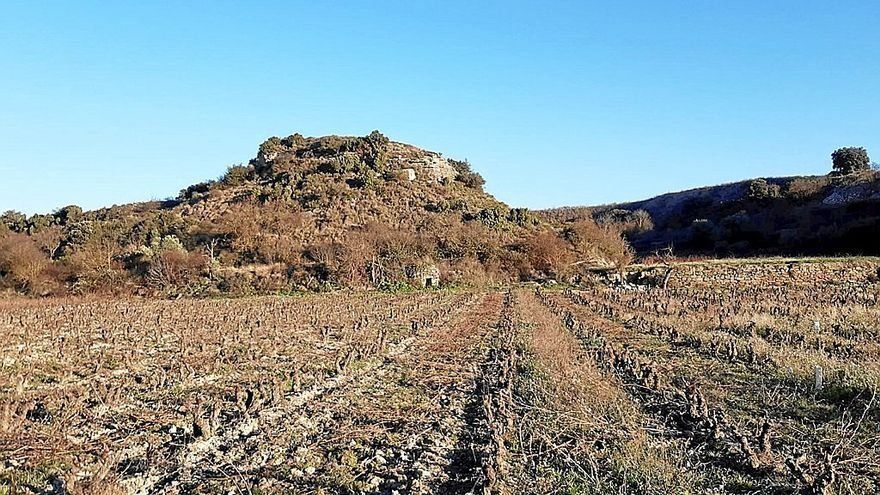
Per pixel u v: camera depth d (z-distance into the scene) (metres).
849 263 45.78
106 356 17.80
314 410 12.02
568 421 10.80
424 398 13.10
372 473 8.75
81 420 11.16
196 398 12.73
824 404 11.84
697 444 9.92
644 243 84.50
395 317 28.78
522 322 25.89
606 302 34.03
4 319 28.20
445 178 77.69
